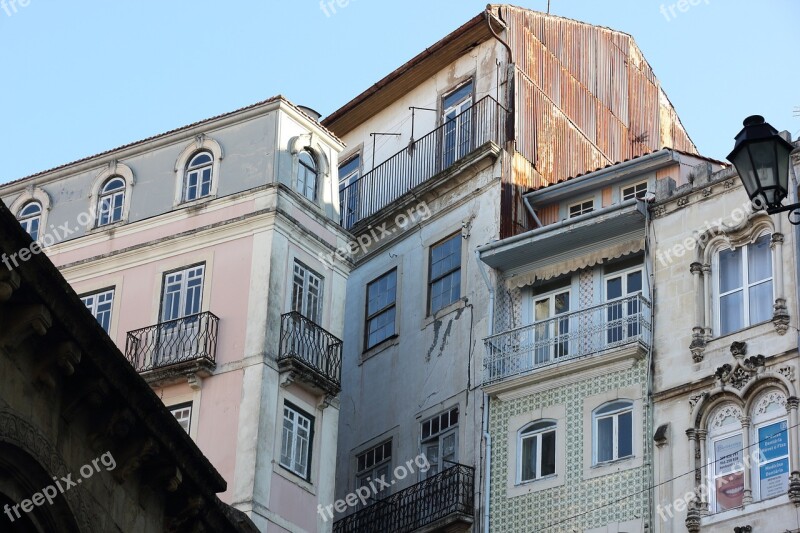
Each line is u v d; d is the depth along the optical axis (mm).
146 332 35812
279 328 35250
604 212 35969
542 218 39344
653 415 34094
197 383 34688
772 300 33375
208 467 19922
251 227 36312
